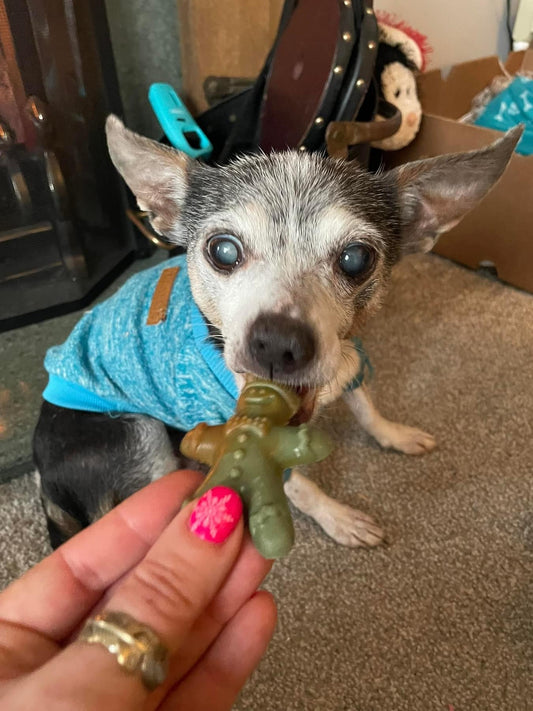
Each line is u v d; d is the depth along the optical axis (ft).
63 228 1.36
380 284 0.77
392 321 1.42
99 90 1.35
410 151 1.59
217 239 0.71
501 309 1.44
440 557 0.95
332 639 0.85
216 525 0.39
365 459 1.10
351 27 0.99
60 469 0.88
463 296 1.49
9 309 1.38
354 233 0.69
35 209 1.31
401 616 0.87
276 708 0.79
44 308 1.41
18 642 0.46
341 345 0.69
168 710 0.47
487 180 0.73
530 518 1.00
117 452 0.87
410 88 1.48
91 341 0.89
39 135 1.23
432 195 0.78
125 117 1.54
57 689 0.33
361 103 1.05
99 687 0.33
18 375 1.27
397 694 0.79
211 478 0.42
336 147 0.99
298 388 0.62
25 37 1.13
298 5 1.22
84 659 0.35
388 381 1.26
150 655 0.35
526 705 0.77
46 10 1.14
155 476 0.89
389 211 0.77
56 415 0.90
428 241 0.83
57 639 0.49
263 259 0.68
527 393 1.22
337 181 0.73
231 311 0.67
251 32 1.50
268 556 0.39
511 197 1.39
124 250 1.60
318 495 0.96
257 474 0.42
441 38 1.87
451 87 1.73
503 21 1.95
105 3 1.34
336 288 0.69
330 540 0.98
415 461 1.10
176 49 1.51
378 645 0.84
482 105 1.79
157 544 0.40
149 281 0.92
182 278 0.89
